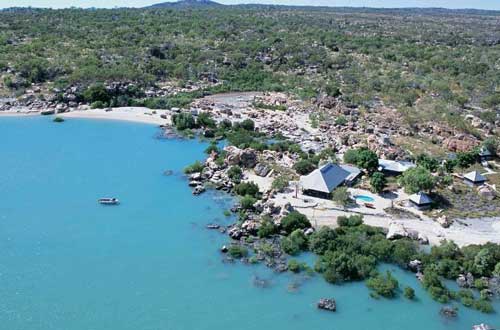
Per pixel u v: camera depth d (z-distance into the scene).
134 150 152.88
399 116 184.00
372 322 74.94
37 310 75.88
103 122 183.25
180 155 149.00
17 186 121.88
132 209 110.69
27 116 187.88
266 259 90.38
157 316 75.19
